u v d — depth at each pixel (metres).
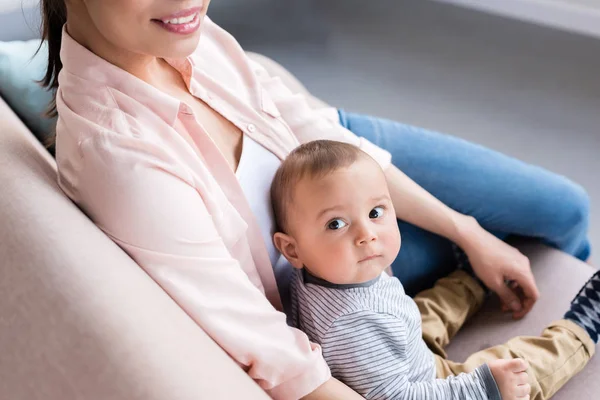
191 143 0.86
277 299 0.96
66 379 0.63
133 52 0.82
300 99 1.12
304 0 3.13
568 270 1.21
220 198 0.83
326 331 0.92
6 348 0.67
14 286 0.68
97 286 0.65
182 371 0.62
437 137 1.25
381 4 3.12
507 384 0.90
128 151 0.74
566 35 2.77
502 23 2.90
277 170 0.96
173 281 0.74
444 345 1.11
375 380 0.90
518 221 1.22
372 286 0.94
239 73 1.05
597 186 2.03
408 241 1.17
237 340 0.75
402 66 2.67
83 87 0.79
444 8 3.05
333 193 0.90
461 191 1.21
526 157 2.16
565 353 1.03
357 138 1.13
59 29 0.86
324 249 0.91
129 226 0.73
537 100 2.43
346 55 2.75
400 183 1.14
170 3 0.73
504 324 1.15
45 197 0.74
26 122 1.10
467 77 2.58
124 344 0.62
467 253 1.16
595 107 2.38
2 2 1.19
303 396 0.81
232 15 3.00
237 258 0.88
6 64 1.10
